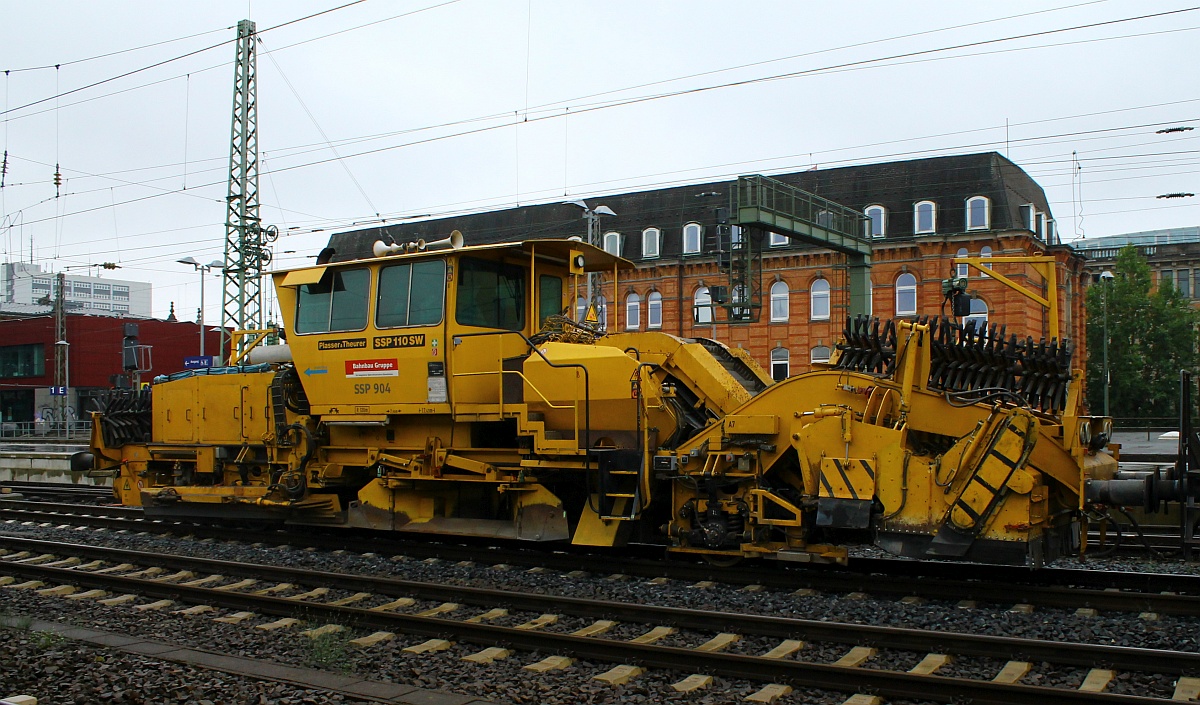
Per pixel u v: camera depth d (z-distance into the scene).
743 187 22.81
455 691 6.44
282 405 12.48
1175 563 10.70
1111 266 70.62
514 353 11.09
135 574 10.58
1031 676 6.48
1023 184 42.97
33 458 25.75
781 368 42.19
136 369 17.11
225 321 27.78
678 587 9.42
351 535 13.06
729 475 9.73
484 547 12.18
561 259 12.11
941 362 9.47
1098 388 58.72
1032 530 8.28
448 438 11.32
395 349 11.32
